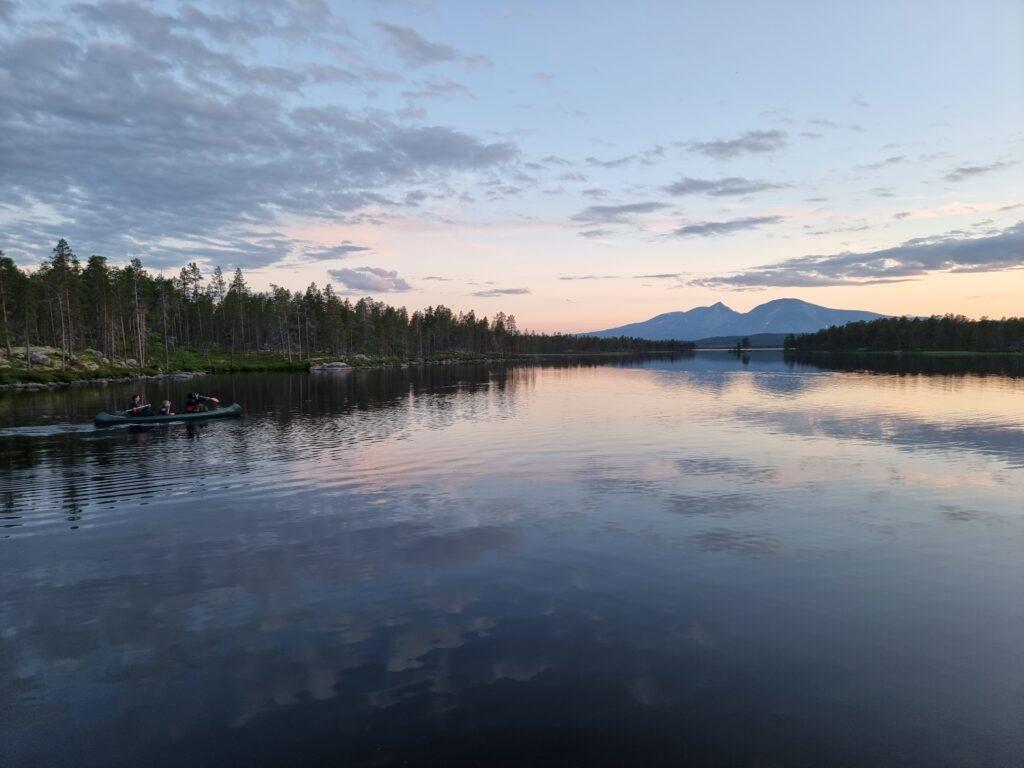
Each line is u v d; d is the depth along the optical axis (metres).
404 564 13.03
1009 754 6.74
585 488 20.33
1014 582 11.74
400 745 6.93
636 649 9.12
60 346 119.88
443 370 140.25
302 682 8.34
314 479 22.25
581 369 140.25
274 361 153.88
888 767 6.52
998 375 87.88
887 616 10.27
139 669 8.81
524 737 7.03
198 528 16.08
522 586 11.67
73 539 15.20
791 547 13.92
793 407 46.56
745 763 6.56
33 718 7.67
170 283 151.25
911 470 22.77
